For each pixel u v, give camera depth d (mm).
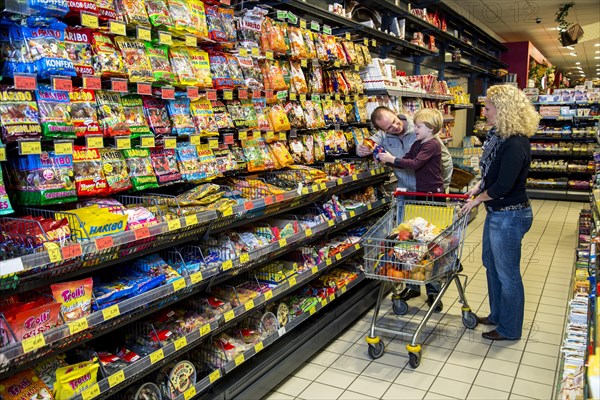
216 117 2844
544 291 4727
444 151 4457
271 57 3256
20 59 1884
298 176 3414
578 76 27219
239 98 3059
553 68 16047
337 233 4395
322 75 4039
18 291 1858
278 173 3414
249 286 3059
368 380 3139
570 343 2430
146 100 2490
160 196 2566
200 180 2754
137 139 2463
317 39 3826
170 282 2314
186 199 2584
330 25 4727
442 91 6324
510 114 3326
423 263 3119
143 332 2434
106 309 1994
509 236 3479
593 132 9875
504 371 3217
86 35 2117
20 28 1904
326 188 3584
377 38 5312
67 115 2037
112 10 2195
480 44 11102
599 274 2115
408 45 5730
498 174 3418
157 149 2549
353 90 4379
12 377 1867
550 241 6688
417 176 4145
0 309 1842
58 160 2029
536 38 13938
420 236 3213
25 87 1872
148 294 2186
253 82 3061
